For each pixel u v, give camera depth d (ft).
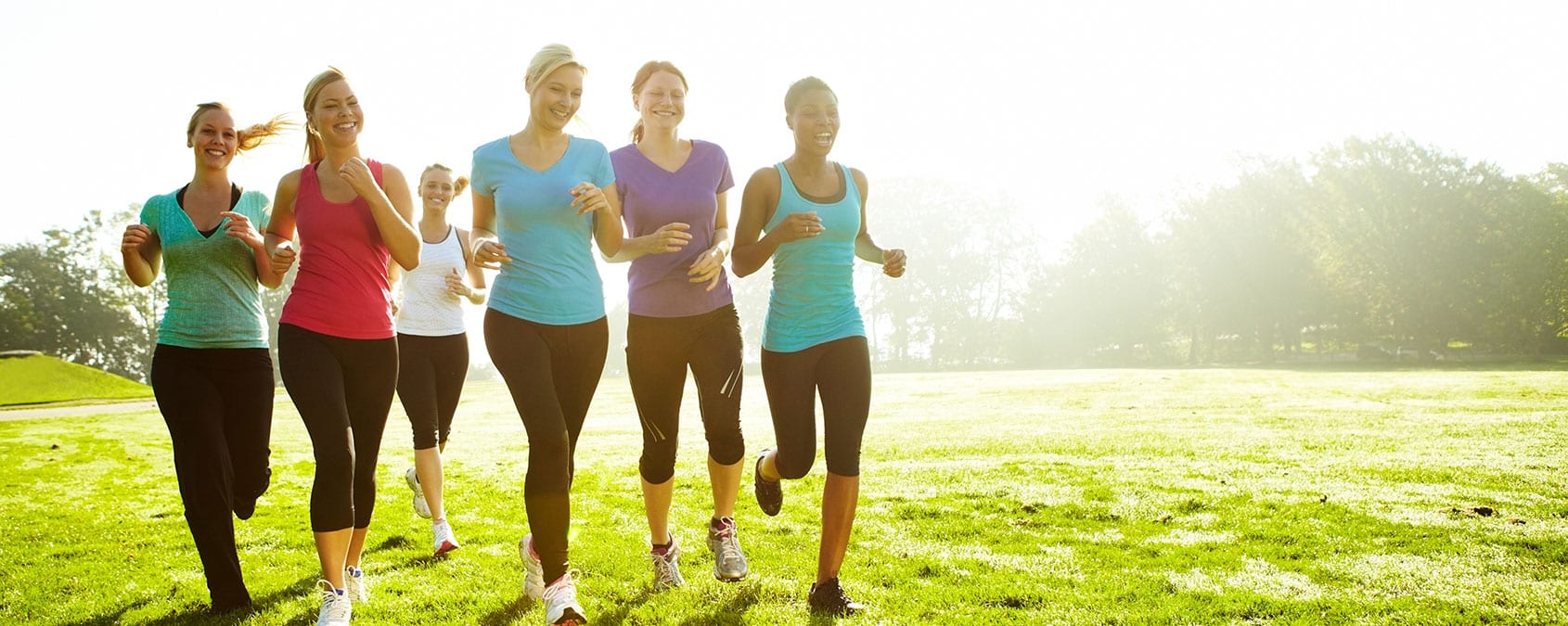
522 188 11.03
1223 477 20.15
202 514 11.09
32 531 17.19
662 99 11.89
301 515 18.52
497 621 10.61
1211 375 92.43
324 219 10.86
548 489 10.37
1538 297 143.23
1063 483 19.86
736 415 11.96
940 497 18.49
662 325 11.71
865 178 13.33
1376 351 158.51
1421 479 19.06
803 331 11.94
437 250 16.49
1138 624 10.07
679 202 11.84
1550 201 149.18
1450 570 11.84
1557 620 9.81
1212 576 11.98
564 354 11.28
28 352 133.18
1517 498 16.56
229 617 10.93
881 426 38.52
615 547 14.46
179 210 11.46
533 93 11.08
